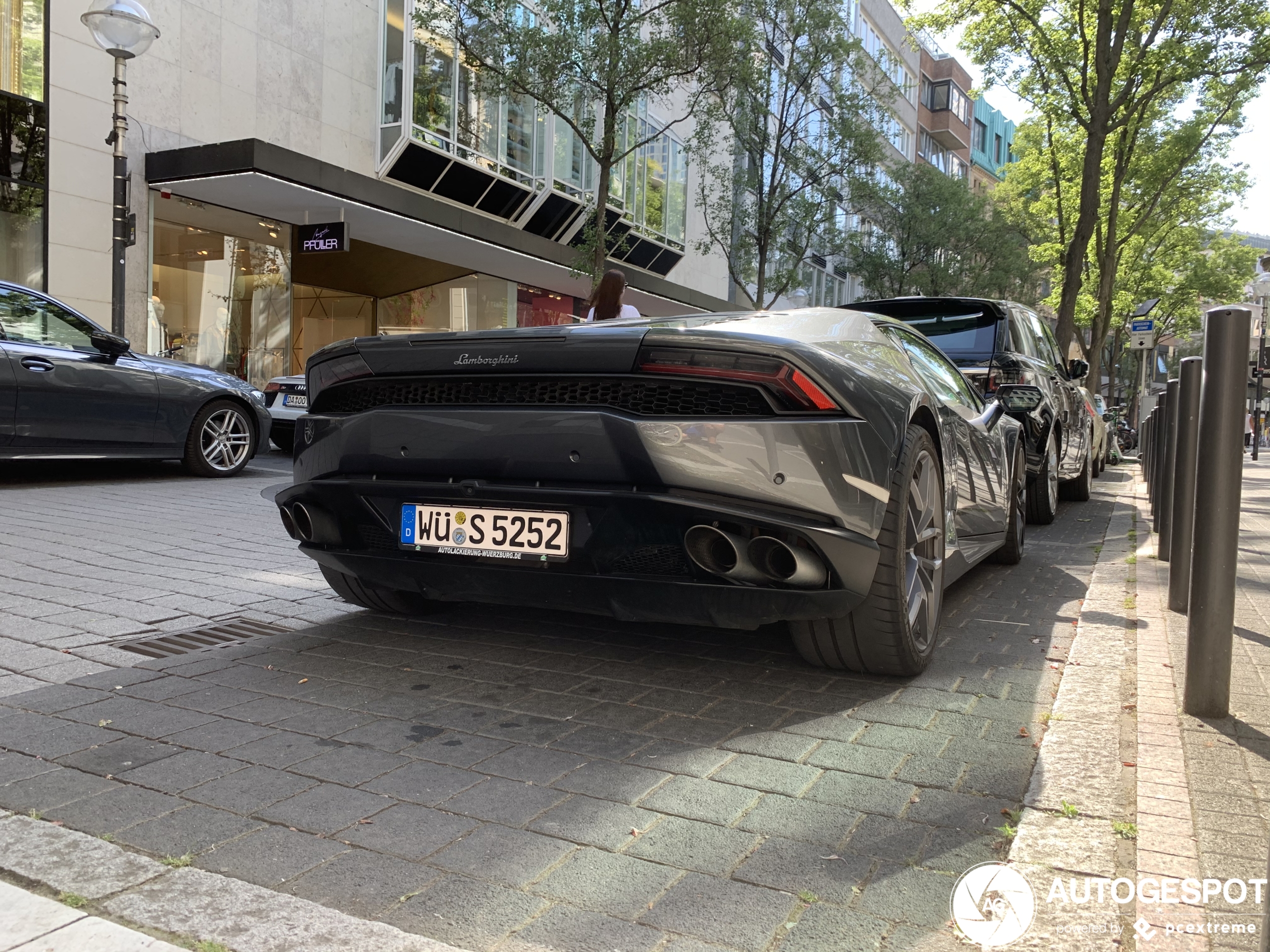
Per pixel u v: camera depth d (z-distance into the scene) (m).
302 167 13.54
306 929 1.65
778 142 19.06
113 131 10.45
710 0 12.53
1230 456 2.71
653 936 1.65
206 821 2.08
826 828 2.06
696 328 2.84
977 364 6.97
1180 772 2.33
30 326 7.55
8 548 5.14
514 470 2.83
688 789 2.27
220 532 5.98
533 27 12.73
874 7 39.84
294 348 22.38
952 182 28.78
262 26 15.41
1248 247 35.97
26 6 12.41
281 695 2.94
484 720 2.74
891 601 2.92
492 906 1.75
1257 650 3.57
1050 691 3.04
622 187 22.97
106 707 2.80
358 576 3.35
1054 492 7.58
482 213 19.72
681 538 2.68
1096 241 24.33
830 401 2.67
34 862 1.87
